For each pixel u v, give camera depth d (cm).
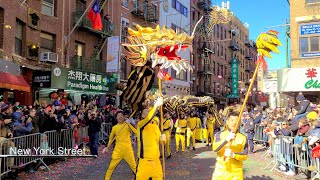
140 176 646
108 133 1753
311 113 968
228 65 5534
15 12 1698
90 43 2533
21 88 1582
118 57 2512
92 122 1339
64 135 1198
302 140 937
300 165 951
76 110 1583
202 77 4462
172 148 1677
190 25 4144
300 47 2389
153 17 3284
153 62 648
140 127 656
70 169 1060
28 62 1895
